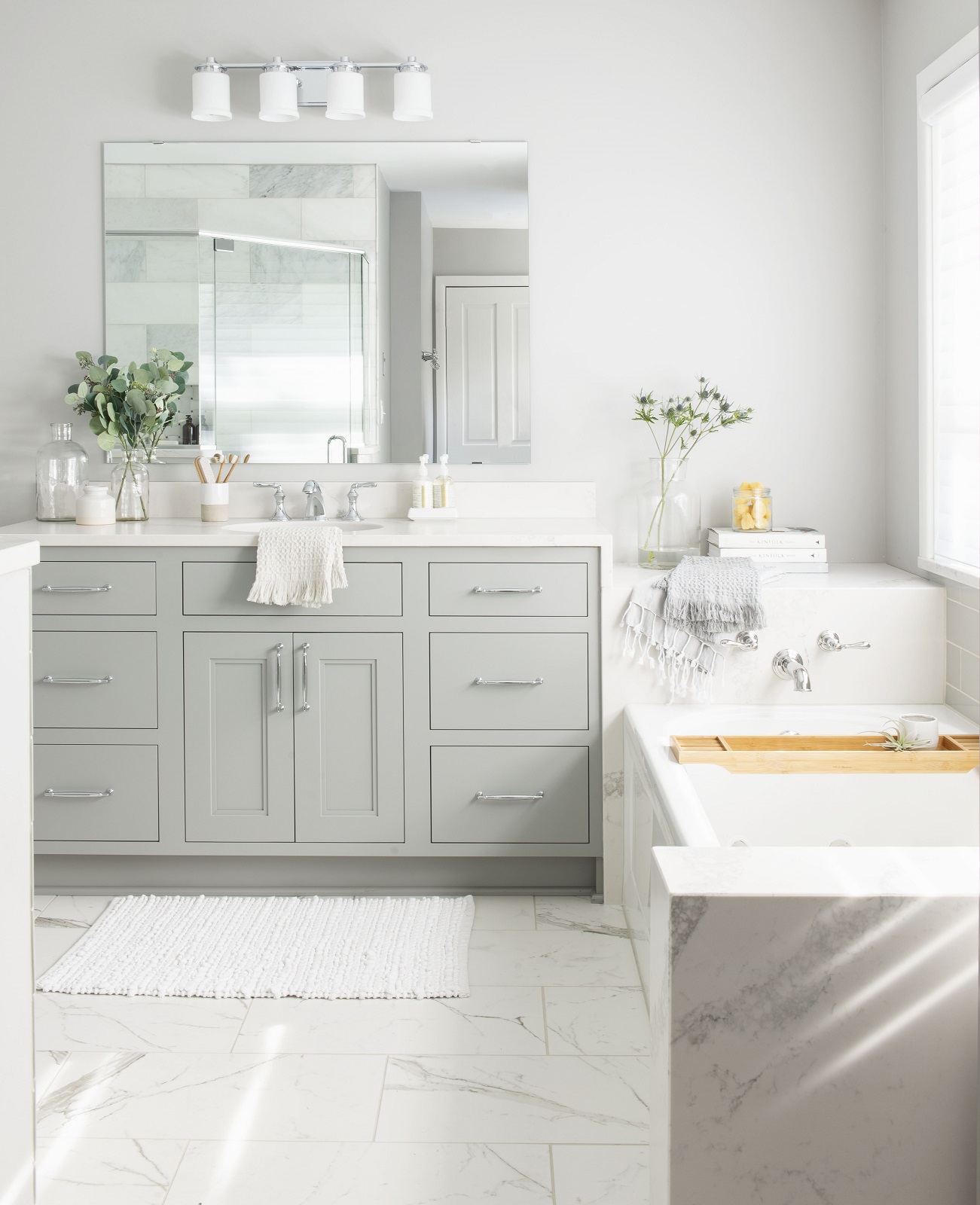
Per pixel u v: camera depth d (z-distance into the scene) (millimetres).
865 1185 1404
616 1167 1876
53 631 2969
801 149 3359
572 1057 2217
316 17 3367
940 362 2994
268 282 3438
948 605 2916
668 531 3273
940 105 2844
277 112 3256
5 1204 1468
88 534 2955
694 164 3369
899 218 3230
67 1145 1940
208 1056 2227
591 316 3416
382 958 2635
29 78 3402
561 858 3041
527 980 2543
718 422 3422
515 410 3445
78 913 2943
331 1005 2439
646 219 3387
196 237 3430
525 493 3439
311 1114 2029
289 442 3471
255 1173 1863
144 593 2951
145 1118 2020
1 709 1460
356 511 3381
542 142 3381
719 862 1469
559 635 2928
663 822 2176
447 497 3367
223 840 2996
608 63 3355
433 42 3365
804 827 2471
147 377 3344
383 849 2982
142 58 3389
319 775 2969
